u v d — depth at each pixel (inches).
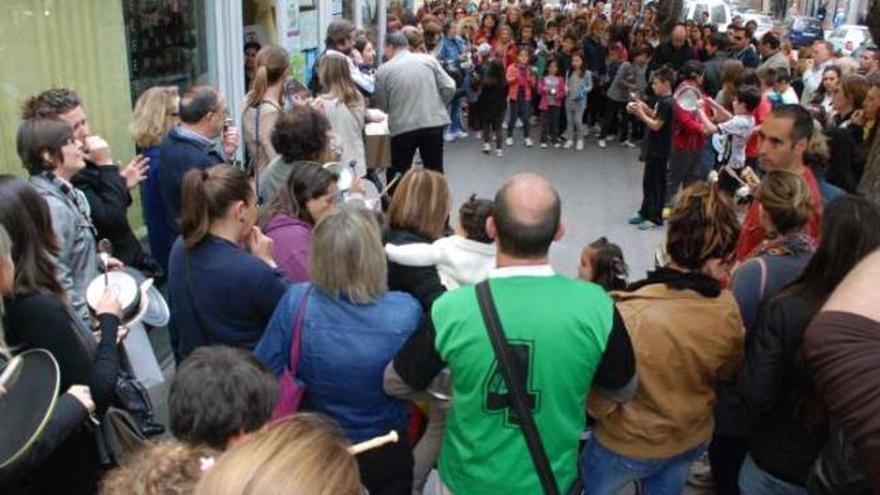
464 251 122.2
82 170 139.2
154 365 115.0
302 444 41.0
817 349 48.2
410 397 90.2
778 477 96.2
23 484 84.0
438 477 91.0
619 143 471.2
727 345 96.7
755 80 294.5
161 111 164.9
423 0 603.5
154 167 163.6
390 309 96.3
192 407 68.2
